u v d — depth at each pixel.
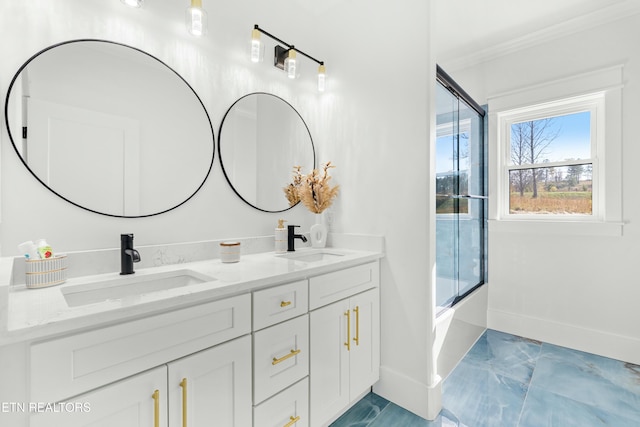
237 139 1.63
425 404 1.50
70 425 0.67
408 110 1.60
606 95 2.11
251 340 1.05
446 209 1.97
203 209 1.48
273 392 1.11
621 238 2.08
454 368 1.95
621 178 2.07
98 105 1.16
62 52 1.09
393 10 1.66
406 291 1.60
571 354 2.15
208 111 1.50
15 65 1.00
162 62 1.34
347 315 1.45
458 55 2.67
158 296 0.83
